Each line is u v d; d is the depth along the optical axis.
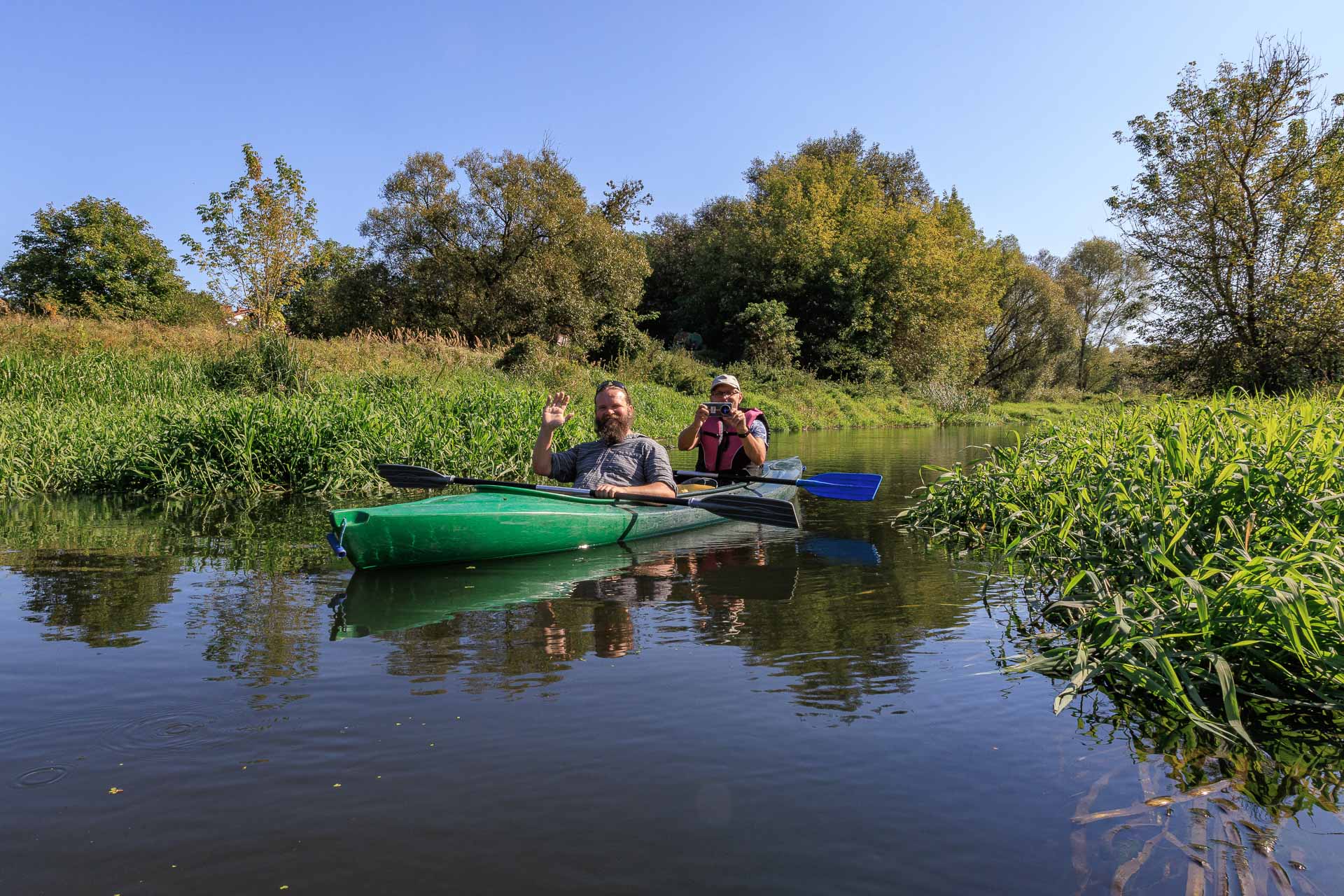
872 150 40.59
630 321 27.84
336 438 8.01
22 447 7.86
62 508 6.44
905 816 1.76
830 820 1.74
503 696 2.44
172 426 7.91
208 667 2.69
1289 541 2.92
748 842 1.65
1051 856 1.61
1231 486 3.24
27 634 3.06
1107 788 1.89
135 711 2.31
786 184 32.94
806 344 31.22
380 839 1.66
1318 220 14.38
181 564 4.31
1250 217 15.27
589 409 12.77
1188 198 15.59
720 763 2.00
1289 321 14.78
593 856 1.60
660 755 2.04
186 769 1.96
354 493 7.47
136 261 34.69
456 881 1.51
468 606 3.50
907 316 32.19
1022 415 31.72
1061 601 3.14
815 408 23.83
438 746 2.09
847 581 3.99
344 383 12.81
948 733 2.19
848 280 30.56
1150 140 15.73
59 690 2.47
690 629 3.14
